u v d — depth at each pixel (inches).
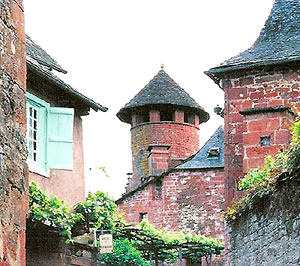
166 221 1480.1
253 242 521.0
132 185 1836.9
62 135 629.0
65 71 688.4
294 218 419.5
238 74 714.2
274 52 711.1
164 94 1862.7
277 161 498.0
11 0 212.5
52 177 633.6
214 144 1521.9
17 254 206.7
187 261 1386.6
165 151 1695.4
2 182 197.6
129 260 919.7
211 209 1450.5
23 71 219.3
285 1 773.3
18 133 212.5
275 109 633.6
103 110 690.8
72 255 673.6
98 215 633.6
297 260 414.0
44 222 590.9
